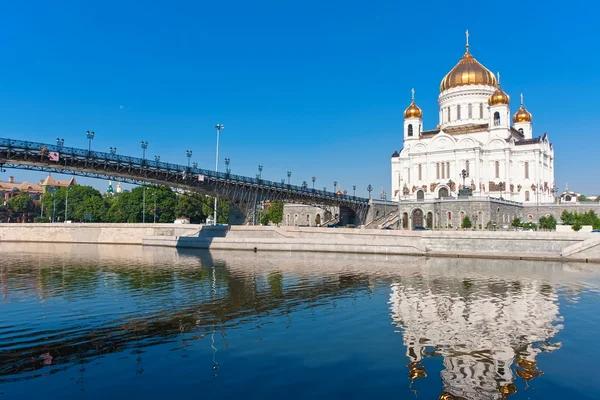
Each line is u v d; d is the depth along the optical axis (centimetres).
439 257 6919
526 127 14500
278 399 1571
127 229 10400
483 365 1911
